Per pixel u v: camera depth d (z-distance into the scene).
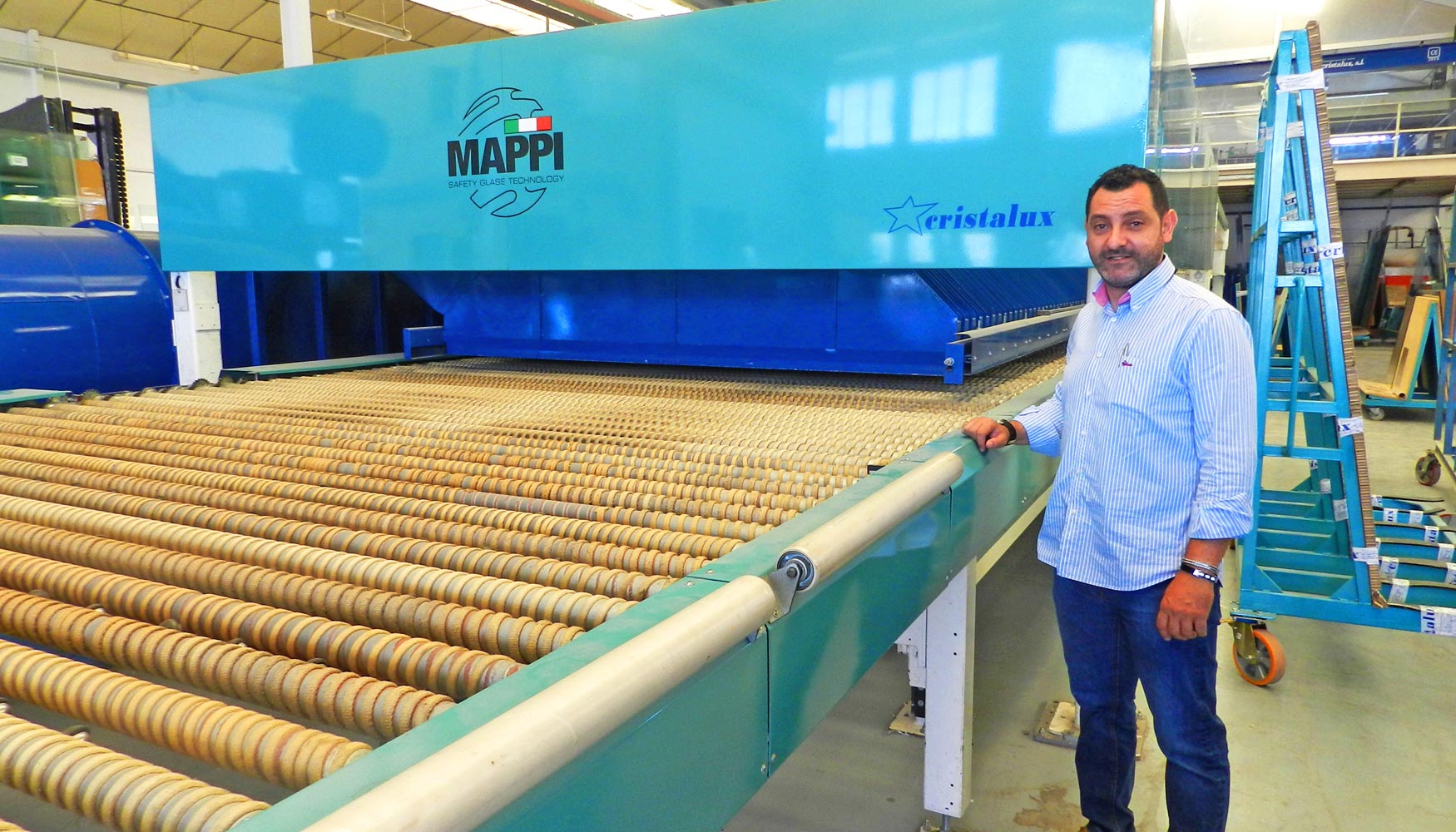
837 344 2.73
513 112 2.72
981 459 1.75
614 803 0.74
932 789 2.12
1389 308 15.21
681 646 0.78
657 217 2.57
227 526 1.43
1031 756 2.48
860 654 1.21
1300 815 2.23
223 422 2.22
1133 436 1.65
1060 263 2.14
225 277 3.56
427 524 1.39
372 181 2.98
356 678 0.91
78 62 13.24
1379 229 16.56
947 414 2.26
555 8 9.34
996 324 2.98
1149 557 1.66
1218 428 1.55
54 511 1.47
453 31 14.81
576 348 3.20
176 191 3.30
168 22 13.45
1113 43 2.02
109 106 13.81
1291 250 3.21
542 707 0.66
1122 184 1.59
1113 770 1.91
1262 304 2.94
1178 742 1.73
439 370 3.31
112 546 1.29
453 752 0.60
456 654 0.94
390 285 4.11
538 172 2.71
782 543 1.09
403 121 2.89
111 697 0.90
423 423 2.17
